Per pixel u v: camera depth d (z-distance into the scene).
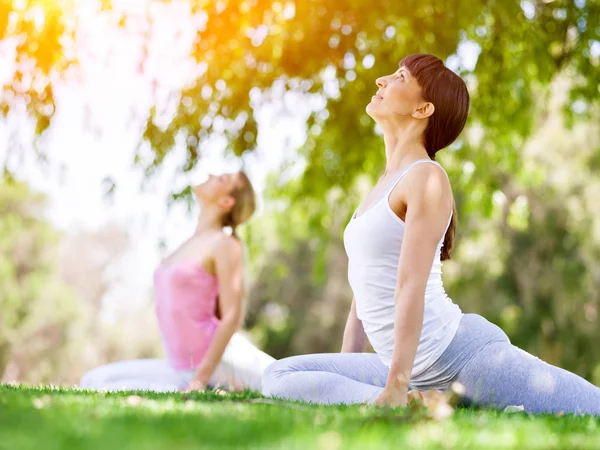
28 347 35.22
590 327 16.20
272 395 3.90
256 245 10.58
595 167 14.82
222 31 7.63
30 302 35.41
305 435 1.99
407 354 3.36
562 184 14.75
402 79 3.89
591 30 7.94
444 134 3.89
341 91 7.90
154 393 3.53
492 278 16.56
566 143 14.38
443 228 3.53
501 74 8.10
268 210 10.84
